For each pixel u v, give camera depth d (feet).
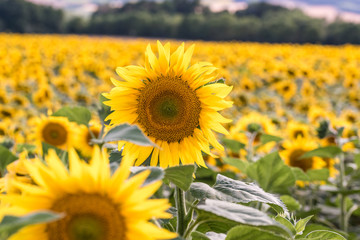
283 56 97.86
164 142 7.46
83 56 81.92
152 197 9.40
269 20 322.34
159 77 7.56
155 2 390.21
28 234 3.97
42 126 13.57
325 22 314.14
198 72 7.52
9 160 9.37
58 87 42.01
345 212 16.21
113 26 320.50
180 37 312.71
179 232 5.92
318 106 36.01
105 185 3.94
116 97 7.55
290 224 6.64
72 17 330.75
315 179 15.87
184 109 7.45
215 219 5.33
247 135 17.19
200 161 7.54
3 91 32.32
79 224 3.92
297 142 16.90
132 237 3.93
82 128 13.38
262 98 42.39
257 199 6.09
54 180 3.93
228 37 307.37
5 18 314.96
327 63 89.92
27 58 80.69
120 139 5.01
